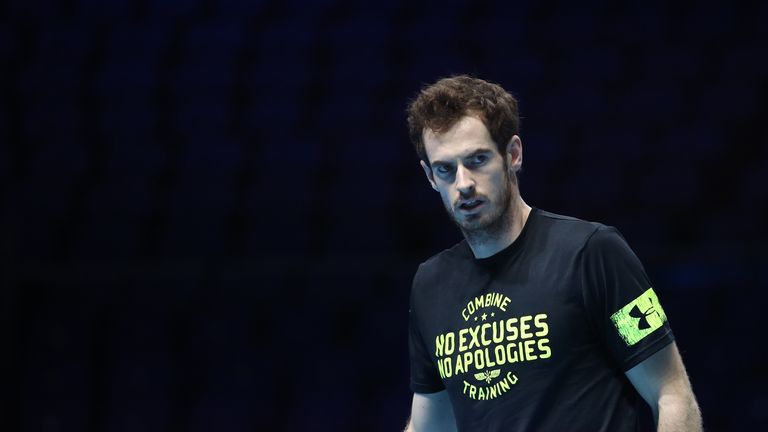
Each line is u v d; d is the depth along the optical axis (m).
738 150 26.98
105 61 29.38
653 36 30.22
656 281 23.45
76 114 27.94
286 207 25.86
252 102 28.77
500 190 7.67
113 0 31.06
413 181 26.59
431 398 8.90
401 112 28.28
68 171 26.41
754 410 22.64
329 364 23.69
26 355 23.41
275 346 24.02
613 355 7.56
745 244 24.25
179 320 24.27
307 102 28.83
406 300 24.38
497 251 7.93
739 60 29.19
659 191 25.86
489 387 7.79
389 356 23.78
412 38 30.25
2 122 27.69
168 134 27.66
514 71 28.89
